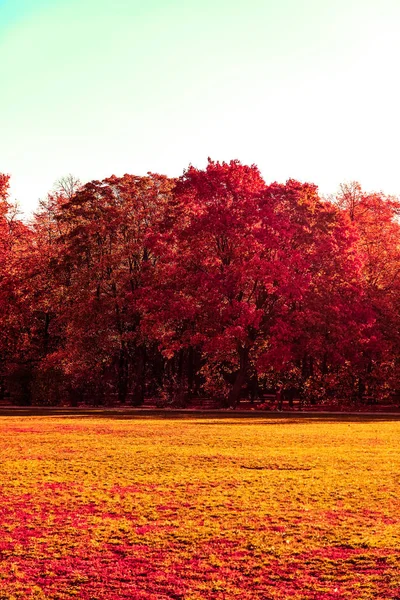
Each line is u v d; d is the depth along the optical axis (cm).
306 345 4209
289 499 1380
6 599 876
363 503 1341
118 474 1672
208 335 4350
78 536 1136
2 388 5375
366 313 4291
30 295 5006
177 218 4644
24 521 1229
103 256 4738
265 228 4269
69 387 4716
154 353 5403
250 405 4853
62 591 905
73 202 4975
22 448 2170
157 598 880
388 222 5334
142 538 1121
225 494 1430
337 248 4344
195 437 2469
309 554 1037
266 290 4419
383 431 2694
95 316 4688
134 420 3322
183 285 4438
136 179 4972
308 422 3209
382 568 975
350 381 4562
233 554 1042
